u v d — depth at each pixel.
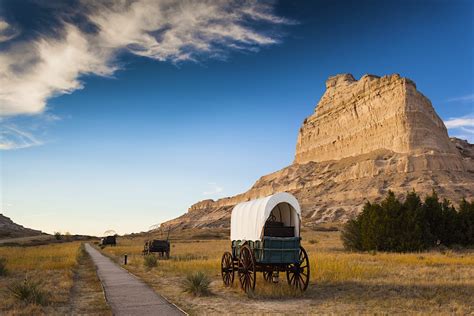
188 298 14.75
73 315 11.95
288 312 12.02
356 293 15.06
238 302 13.82
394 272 21.09
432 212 45.91
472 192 143.12
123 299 14.38
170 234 135.38
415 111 187.00
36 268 25.83
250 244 16.34
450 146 187.75
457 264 25.69
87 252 51.03
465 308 12.04
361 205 149.75
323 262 24.27
